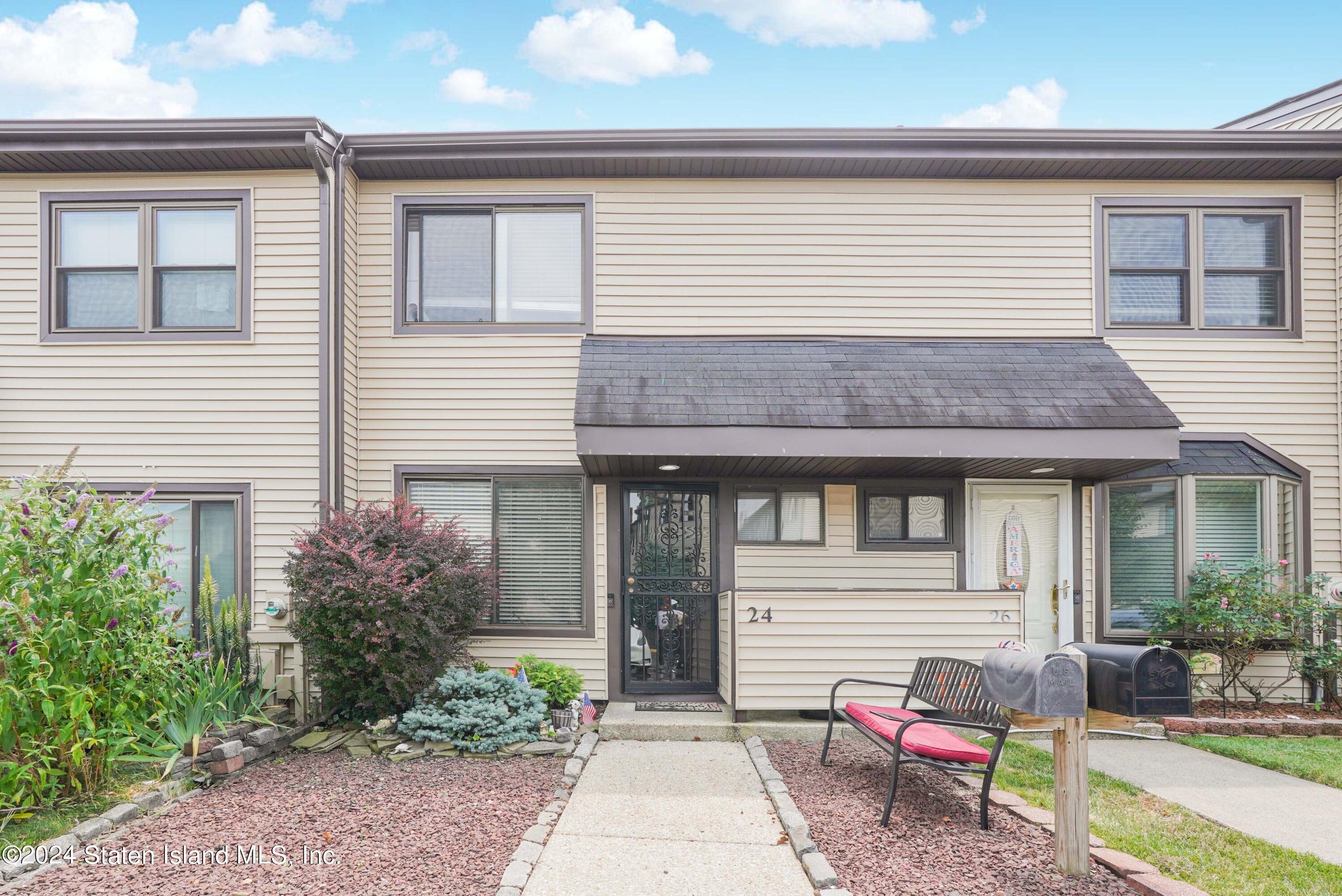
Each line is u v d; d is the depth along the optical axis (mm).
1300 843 4270
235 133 7027
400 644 6215
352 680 6250
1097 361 7410
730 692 6938
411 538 6566
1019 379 7086
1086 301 7891
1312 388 7781
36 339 7395
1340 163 7598
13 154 7102
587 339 7734
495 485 7723
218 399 7309
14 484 6820
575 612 7617
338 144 7453
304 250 7340
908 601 6758
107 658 4770
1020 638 6719
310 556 6324
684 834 4328
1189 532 7309
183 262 7465
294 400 7277
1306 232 7863
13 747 4410
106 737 4938
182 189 7422
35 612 4512
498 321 7879
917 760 4578
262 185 7398
